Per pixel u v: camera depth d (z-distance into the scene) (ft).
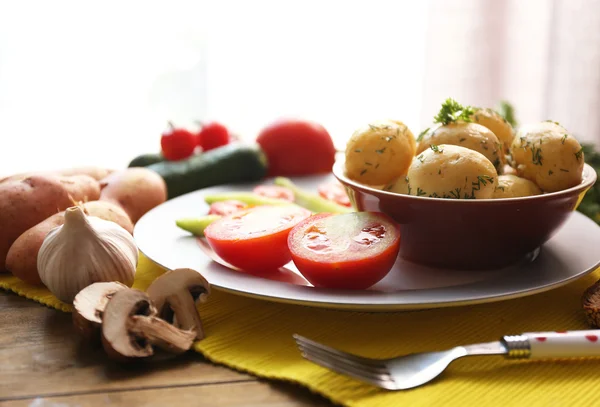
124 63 4.38
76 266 1.62
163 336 1.47
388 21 4.16
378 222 1.70
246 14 4.20
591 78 3.90
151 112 4.48
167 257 1.78
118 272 1.65
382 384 1.35
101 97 4.41
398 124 1.86
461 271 1.77
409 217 1.69
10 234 1.84
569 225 1.97
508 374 1.41
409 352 1.49
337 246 1.65
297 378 1.37
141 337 1.46
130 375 1.42
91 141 4.46
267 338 1.54
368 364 1.39
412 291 1.57
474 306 1.67
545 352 1.40
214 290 1.73
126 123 4.48
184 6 4.31
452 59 4.01
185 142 2.65
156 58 4.39
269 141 2.72
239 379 1.41
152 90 4.45
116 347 1.43
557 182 1.73
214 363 1.46
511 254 1.72
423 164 1.67
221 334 1.54
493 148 1.75
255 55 4.27
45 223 1.79
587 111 3.94
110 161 4.52
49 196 1.88
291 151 2.71
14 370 1.44
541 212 1.65
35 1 4.18
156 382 1.40
